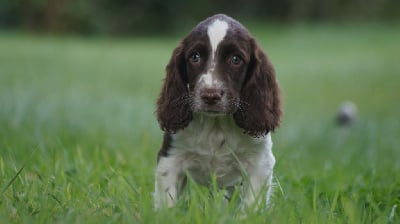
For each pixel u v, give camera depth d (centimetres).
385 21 5522
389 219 488
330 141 1106
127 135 1012
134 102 1423
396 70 2605
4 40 3512
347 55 3316
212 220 425
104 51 3138
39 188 523
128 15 4972
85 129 998
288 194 556
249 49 544
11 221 448
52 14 4706
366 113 1630
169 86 557
